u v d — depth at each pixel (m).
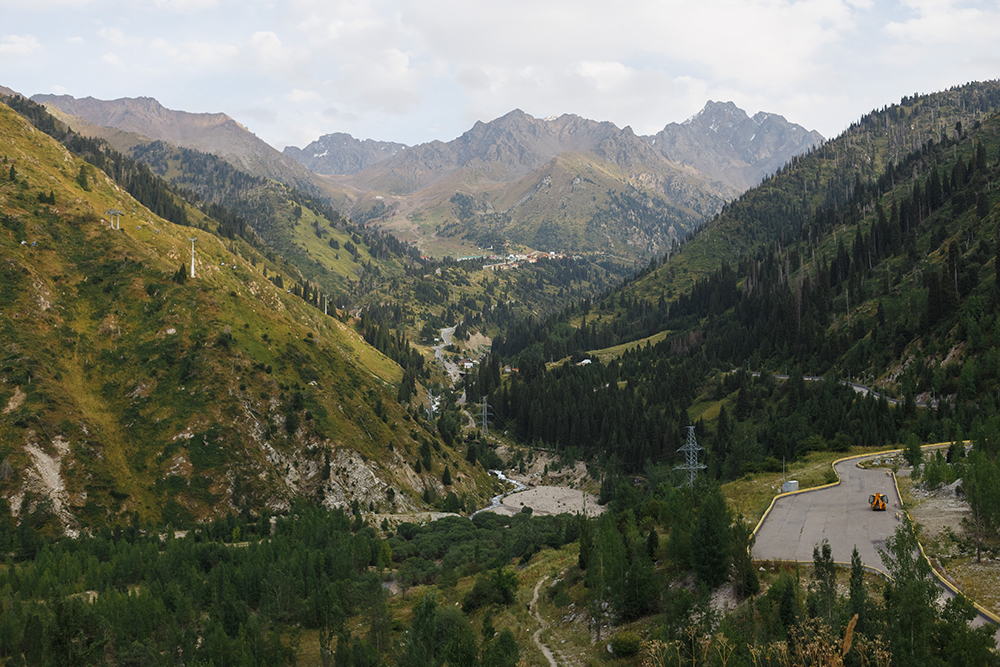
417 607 88.12
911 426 159.25
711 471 180.62
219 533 154.12
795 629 45.78
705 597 56.72
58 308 197.62
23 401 166.88
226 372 194.75
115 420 178.38
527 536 151.25
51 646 86.12
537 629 75.88
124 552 122.06
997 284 197.38
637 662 59.31
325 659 84.94
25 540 137.50
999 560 59.12
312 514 153.00
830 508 84.81
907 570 45.97
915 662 40.28
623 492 141.38
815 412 192.75
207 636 92.56
